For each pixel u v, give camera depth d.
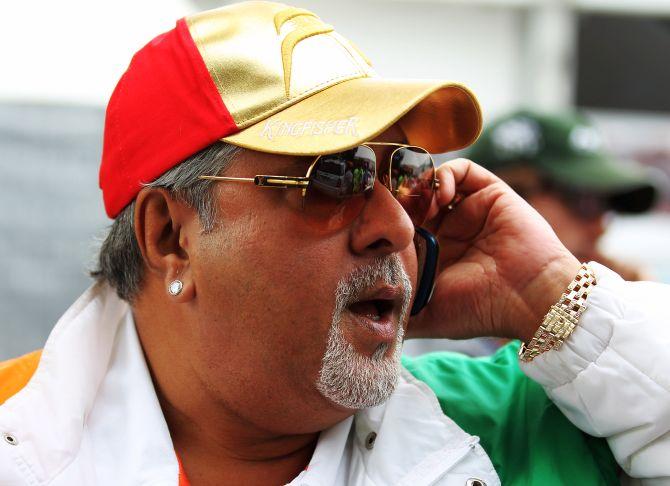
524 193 5.05
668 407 2.62
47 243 5.16
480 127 2.70
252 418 2.63
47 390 2.64
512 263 2.94
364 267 2.54
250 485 2.77
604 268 2.83
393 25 6.26
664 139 6.70
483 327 3.01
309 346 2.51
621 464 2.78
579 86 6.57
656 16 6.53
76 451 2.61
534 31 6.40
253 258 2.49
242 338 2.54
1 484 2.49
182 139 2.58
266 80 2.54
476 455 2.75
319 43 2.62
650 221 6.75
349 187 2.49
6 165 5.09
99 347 2.79
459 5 6.32
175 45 2.68
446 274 3.06
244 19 2.67
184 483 2.67
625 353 2.68
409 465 2.72
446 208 3.13
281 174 2.48
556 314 2.76
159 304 2.74
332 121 2.42
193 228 2.59
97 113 5.19
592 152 5.08
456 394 3.03
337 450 2.75
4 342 5.12
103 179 2.83
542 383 2.82
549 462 2.77
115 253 2.81
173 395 2.74
